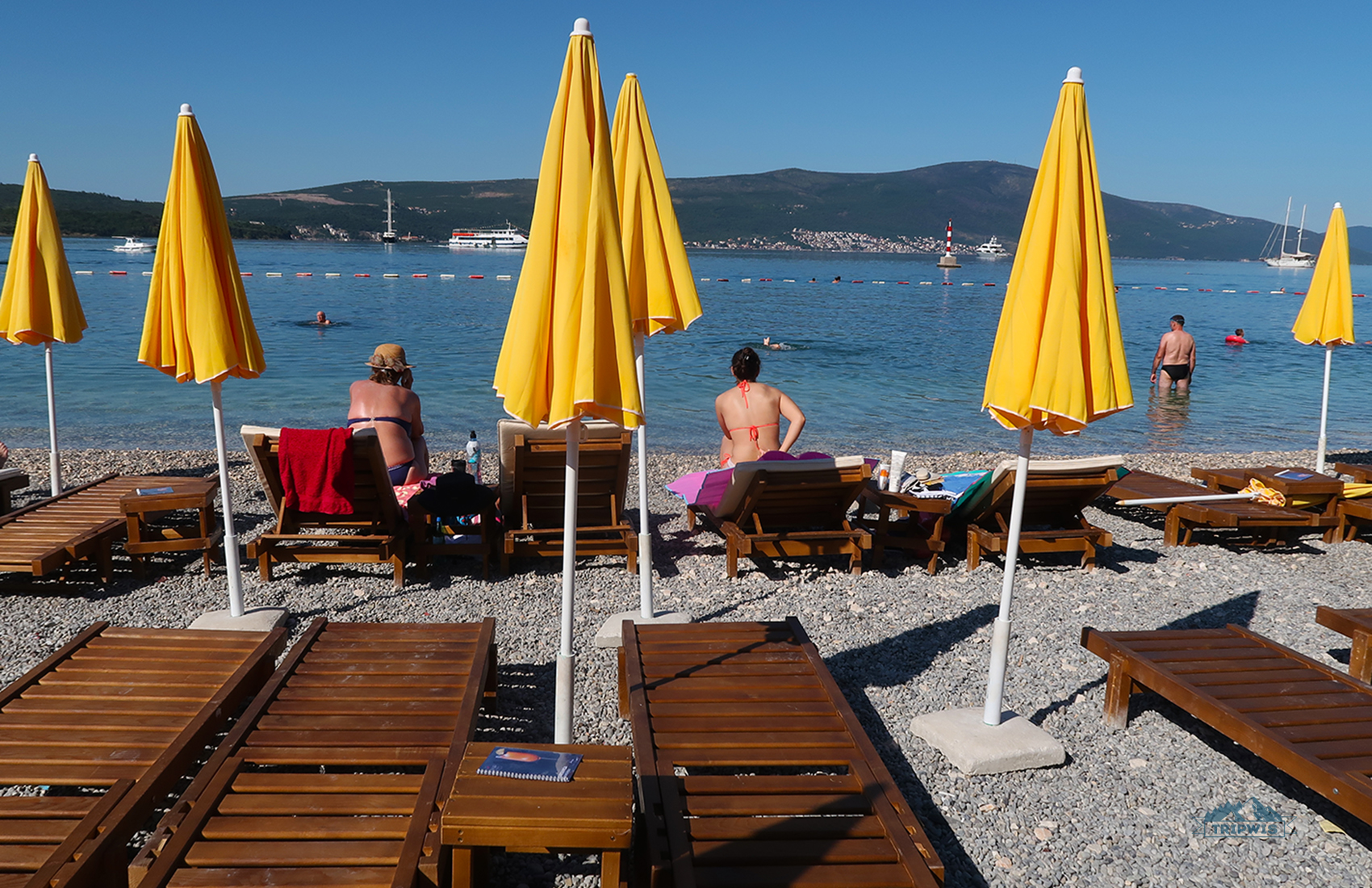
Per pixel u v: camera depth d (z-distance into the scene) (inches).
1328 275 344.8
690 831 111.8
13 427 494.3
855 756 130.3
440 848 100.3
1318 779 127.3
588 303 112.7
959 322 1446.9
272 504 239.9
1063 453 485.7
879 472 268.5
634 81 176.7
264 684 155.0
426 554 239.0
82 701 140.5
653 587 236.8
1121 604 232.8
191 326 176.7
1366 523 317.7
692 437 521.0
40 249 284.7
